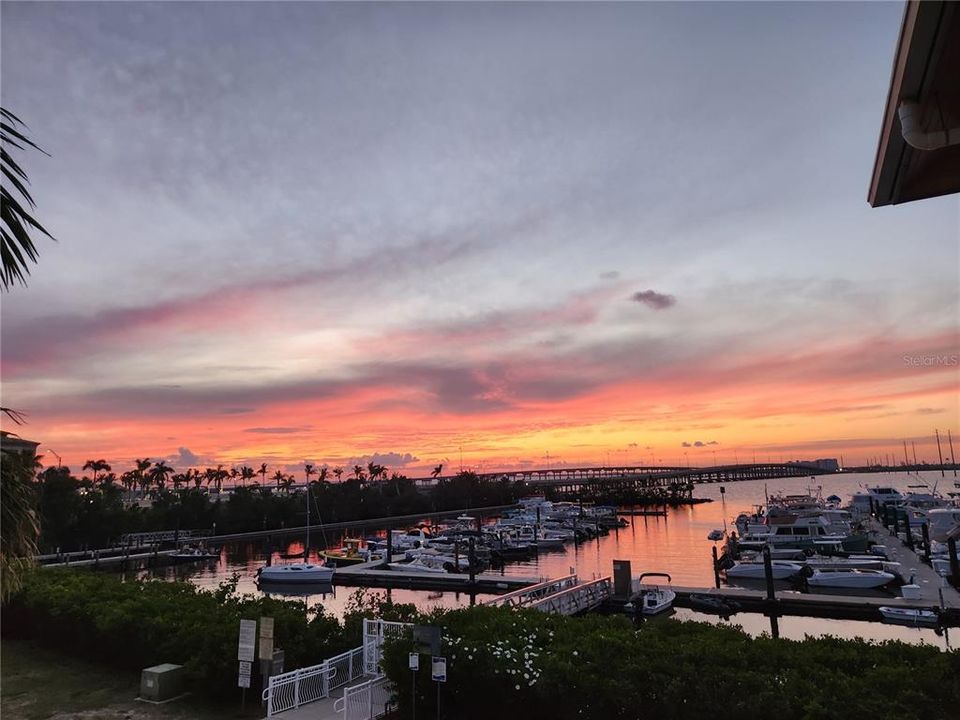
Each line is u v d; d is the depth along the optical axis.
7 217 8.99
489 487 195.75
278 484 170.25
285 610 19.45
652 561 70.56
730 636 15.02
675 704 12.10
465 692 14.69
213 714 15.19
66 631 20.84
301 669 16.41
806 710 11.00
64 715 15.00
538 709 13.87
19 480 13.50
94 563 76.50
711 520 134.25
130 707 15.62
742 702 11.53
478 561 68.06
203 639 16.91
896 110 6.18
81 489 92.25
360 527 137.88
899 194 8.01
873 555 57.19
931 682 11.14
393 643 15.60
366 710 15.30
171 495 120.50
